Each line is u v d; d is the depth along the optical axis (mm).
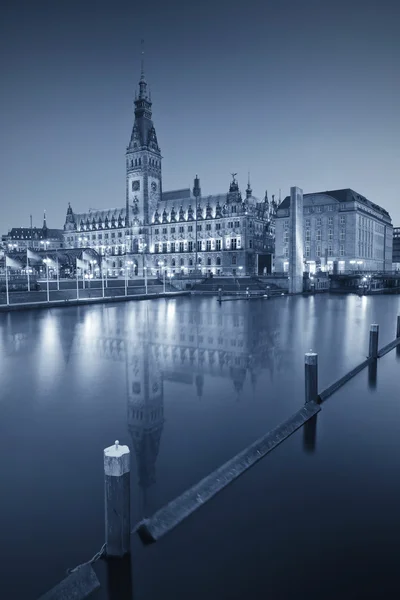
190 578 7105
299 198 96375
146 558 7559
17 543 7965
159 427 13609
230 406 15773
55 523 8570
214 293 103562
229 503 9266
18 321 46781
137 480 10180
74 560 7527
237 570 7281
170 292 99188
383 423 14133
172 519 8562
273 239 166125
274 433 12711
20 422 14305
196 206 156625
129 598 6691
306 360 15664
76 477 10422
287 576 7133
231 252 148500
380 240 174125
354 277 117562
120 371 21719
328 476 10430
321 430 13508
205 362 23750
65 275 122062
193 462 11133
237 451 11773
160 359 24797
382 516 8742
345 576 7121
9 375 20938
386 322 44125
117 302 79312
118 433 13242
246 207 146500
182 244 162375
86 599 6750
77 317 51125
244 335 34625
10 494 9633
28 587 6926
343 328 39062
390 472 10648
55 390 18203
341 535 8156
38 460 11367
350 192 144250
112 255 179875
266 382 19203
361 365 22469
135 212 172875
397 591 6789
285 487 9922
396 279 123250
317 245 147000
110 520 7484
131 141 172125
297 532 8242
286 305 69375
